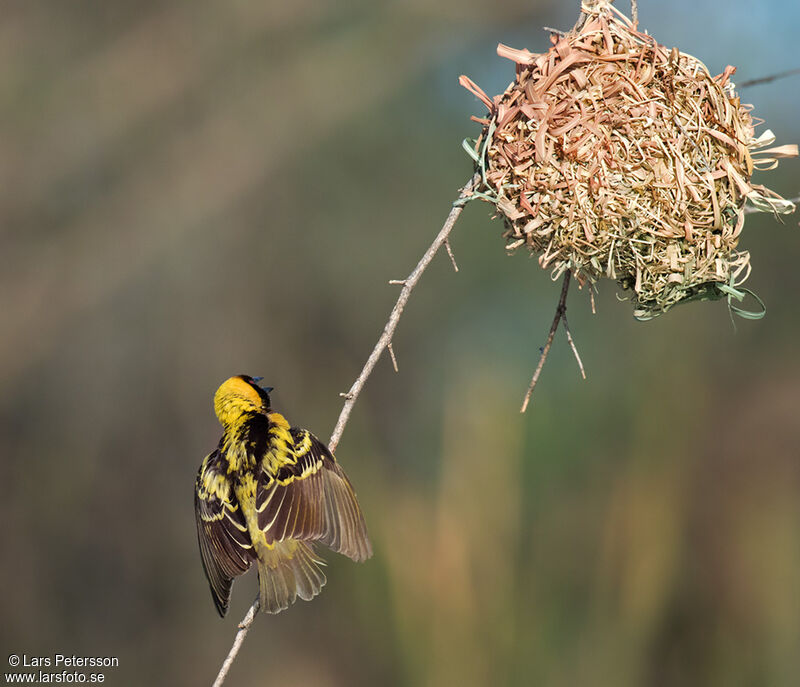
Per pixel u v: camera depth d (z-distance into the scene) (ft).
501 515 37.58
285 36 52.80
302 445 20.66
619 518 39.04
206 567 21.02
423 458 50.72
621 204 18.86
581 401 42.34
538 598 36.70
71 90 51.31
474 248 55.36
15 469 51.75
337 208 55.57
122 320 53.52
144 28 51.85
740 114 19.42
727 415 44.29
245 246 55.06
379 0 53.26
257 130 52.80
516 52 19.61
